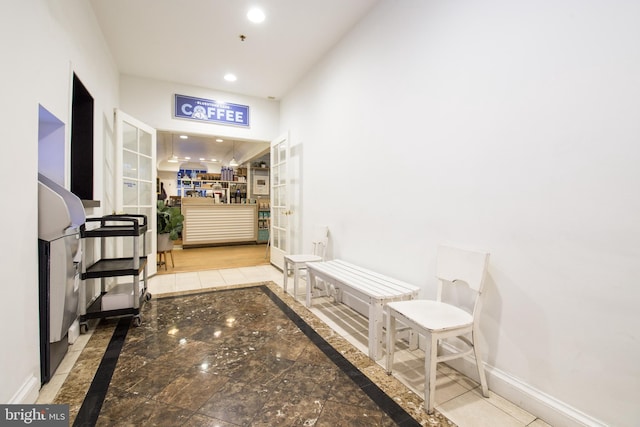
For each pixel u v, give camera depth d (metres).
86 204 2.30
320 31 3.00
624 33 1.15
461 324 1.50
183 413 1.41
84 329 2.26
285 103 4.66
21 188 1.39
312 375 1.74
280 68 3.81
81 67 2.32
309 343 2.14
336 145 3.23
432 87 2.01
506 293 1.56
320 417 1.39
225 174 9.82
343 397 1.54
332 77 3.28
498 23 1.59
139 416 1.39
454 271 1.75
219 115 4.50
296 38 3.12
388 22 2.42
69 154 2.07
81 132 2.63
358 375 1.75
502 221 1.58
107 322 2.48
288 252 4.16
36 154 1.54
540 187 1.42
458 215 1.83
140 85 4.02
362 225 2.79
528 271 1.47
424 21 2.07
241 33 3.03
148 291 3.32
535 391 1.43
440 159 1.95
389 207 2.43
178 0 2.53
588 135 1.25
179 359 1.90
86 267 2.38
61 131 1.99
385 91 2.47
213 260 5.22
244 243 7.29
